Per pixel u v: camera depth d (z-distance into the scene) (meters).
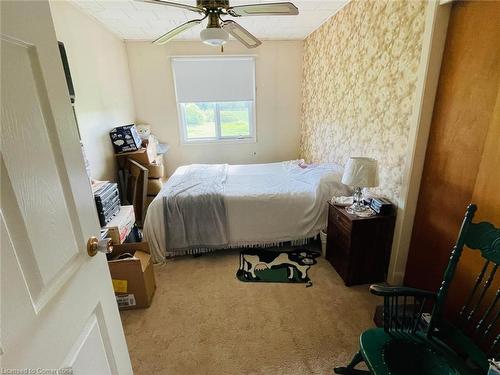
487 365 1.06
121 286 1.86
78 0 2.38
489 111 1.37
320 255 2.60
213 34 1.79
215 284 2.20
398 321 1.34
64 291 0.69
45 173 0.65
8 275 0.51
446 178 1.67
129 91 3.94
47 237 0.64
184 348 1.61
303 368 1.48
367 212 2.10
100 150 2.93
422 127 1.77
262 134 4.53
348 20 2.71
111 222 2.12
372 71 2.33
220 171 3.35
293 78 4.31
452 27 1.56
